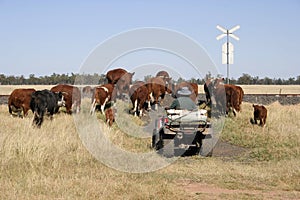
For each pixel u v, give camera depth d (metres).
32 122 16.28
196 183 9.48
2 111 21.88
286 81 98.88
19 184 8.57
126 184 8.99
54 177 9.38
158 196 8.19
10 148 10.73
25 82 81.94
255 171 10.87
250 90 61.44
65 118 18.06
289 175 10.33
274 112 21.73
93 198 7.88
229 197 8.30
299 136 16.19
